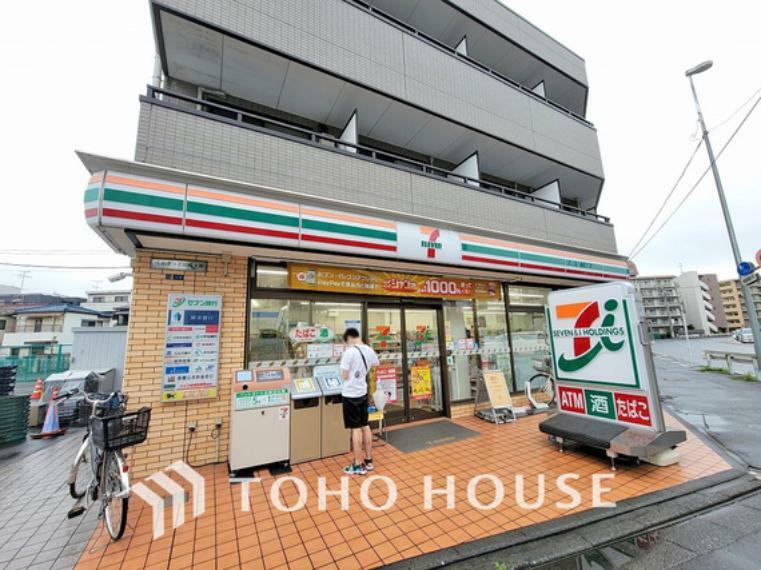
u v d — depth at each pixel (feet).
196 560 8.27
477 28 27.30
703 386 30.94
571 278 26.08
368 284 19.17
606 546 8.61
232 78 18.76
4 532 9.77
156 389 13.47
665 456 13.01
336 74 18.72
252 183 14.92
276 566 7.99
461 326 23.13
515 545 8.60
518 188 33.01
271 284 16.87
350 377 13.64
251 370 14.34
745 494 11.10
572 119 31.71
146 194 12.14
